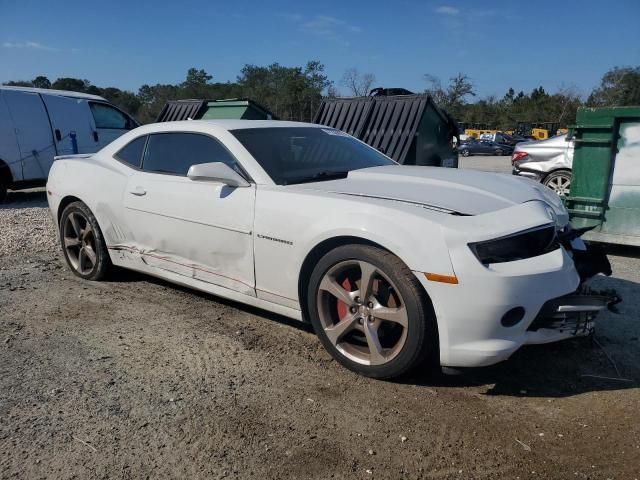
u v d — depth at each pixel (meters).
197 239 3.85
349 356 3.15
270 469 2.32
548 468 2.33
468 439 2.53
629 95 64.50
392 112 8.09
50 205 5.18
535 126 80.25
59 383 3.06
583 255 3.42
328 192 3.29
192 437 2.55
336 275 3.14
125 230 4.45
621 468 2.32
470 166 27.22
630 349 3.48
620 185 5.79
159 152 4.31
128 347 3.54
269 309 3.58
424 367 3.24
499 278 2.65
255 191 3.50
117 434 2.58
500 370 3.21
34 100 10.23
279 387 3.01
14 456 2.41
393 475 2.29
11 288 4.73
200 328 3.84
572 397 2.91
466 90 66.00
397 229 2.83
